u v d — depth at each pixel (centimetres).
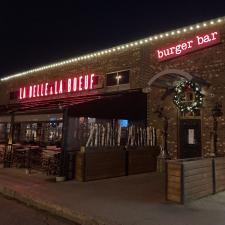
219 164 936
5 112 1509
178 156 1355
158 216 679
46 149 1268
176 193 797
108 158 1157
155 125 1446
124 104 1336
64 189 941
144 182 1073
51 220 697
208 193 880
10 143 1427
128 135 1323
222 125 1224
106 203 782
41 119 1277
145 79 1523
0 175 1168
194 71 1330
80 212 698
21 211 766
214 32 1272
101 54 1755
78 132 1143
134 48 1592
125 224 625
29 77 2305
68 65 1962
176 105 1368
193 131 1316
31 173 1220
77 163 1099
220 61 1251
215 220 656
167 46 1434
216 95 1251
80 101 1285
